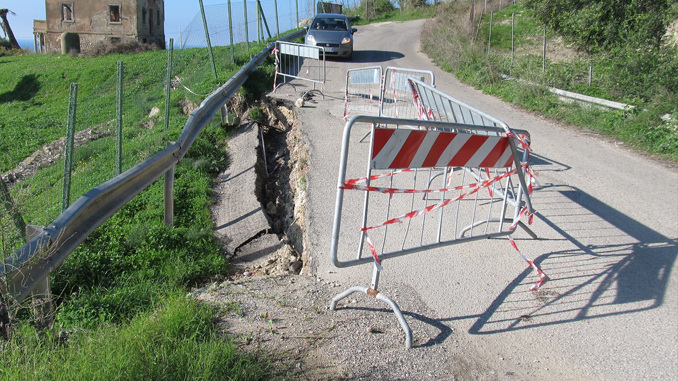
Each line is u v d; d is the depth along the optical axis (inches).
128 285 181.8
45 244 147.9
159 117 465.4
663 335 143.6
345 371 119.5
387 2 1647.4
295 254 226.2
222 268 212.5
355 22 1419.8
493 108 464.8
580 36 577.9
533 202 251.6
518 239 211.3
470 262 190.9
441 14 1015.6
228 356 116.6
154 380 105.0
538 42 757.9
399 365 124.7
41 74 890.1
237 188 298.5
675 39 491.8
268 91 488.4
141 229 222.5
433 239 211.9
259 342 129.9
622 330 146.0
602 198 256.4
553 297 165.2
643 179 286.2
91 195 177.3
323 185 274.2
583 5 577.9
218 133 386.0
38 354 114.7
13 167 483.5
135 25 1201.4
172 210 242.7
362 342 133.6
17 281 138.8
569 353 135.3
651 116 370.3
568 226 223.0
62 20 1222.3
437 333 142.3
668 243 205.0
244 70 477.1
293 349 127.5
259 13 779.4
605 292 167.9
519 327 147.4
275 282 175.2
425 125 140.3
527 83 494.6
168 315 133.8
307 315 147.6
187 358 112.6
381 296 141.6
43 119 658.2
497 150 168.4
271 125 442.0
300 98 447.5
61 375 103.8
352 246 207.8
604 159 323.3
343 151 127.3
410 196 262.8
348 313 150.3
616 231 217.6
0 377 103.5
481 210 240.7
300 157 336.5
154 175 223.6
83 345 119.3
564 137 374.6
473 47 647.1
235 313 146.3
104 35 1214.3
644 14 486.9
